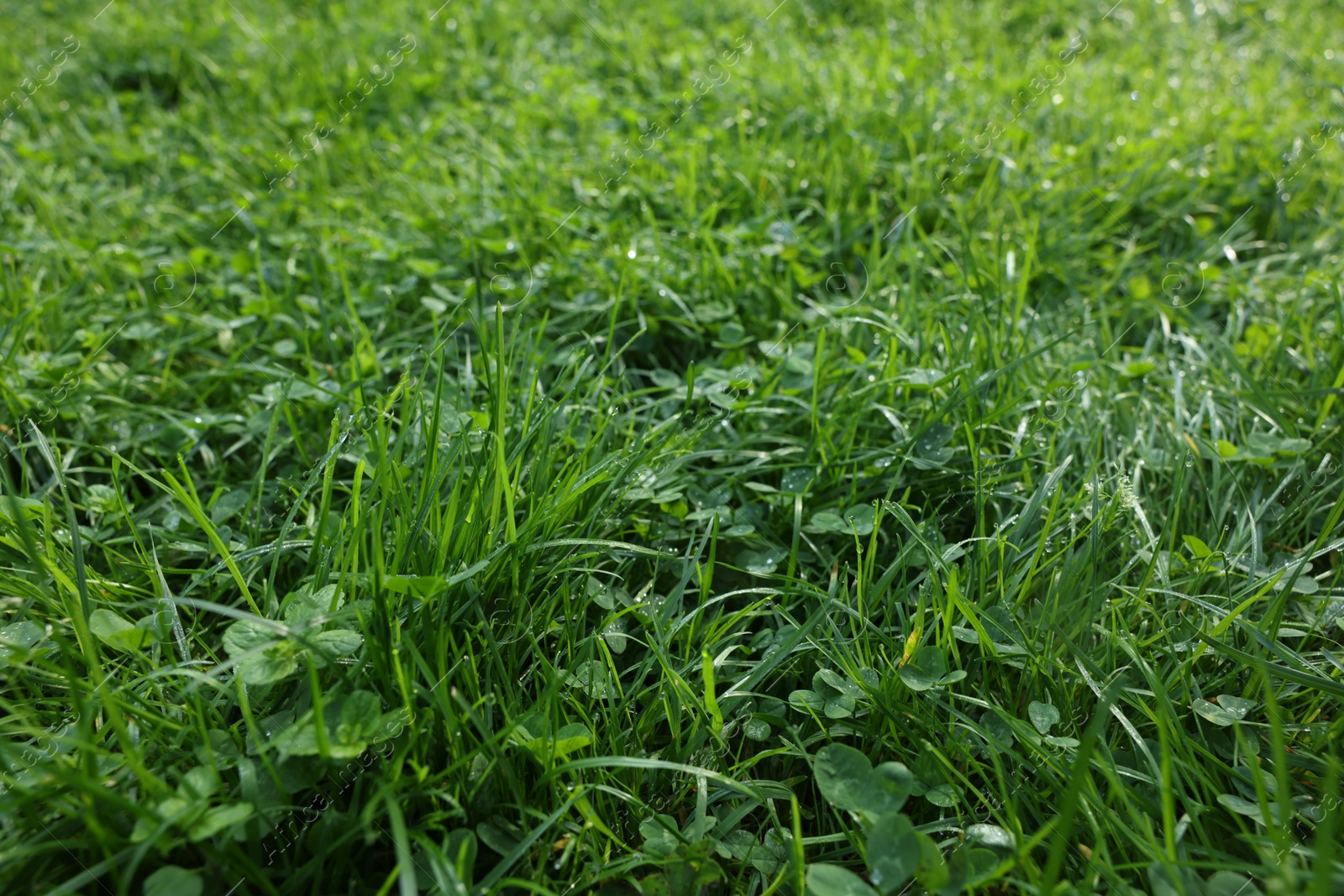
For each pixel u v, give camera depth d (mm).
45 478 441
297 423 452
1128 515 389
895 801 279
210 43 965
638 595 365
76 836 270
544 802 301
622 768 317
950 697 334
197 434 451
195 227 653
